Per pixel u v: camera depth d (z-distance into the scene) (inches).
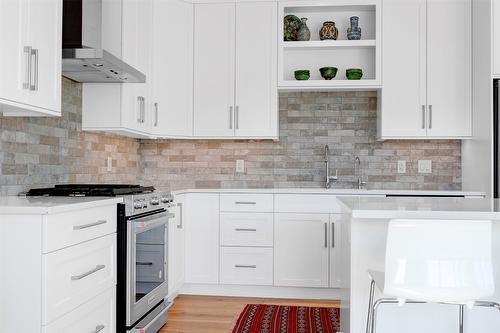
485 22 155.3
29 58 88.2
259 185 185.5
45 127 122.0
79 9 120.9
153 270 122.4
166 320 133.5
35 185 116.9
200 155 187.3
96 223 92.3
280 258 160.6
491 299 87.4
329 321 134.9
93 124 142.9
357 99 182.9
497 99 150.8
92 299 92.1
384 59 170.4
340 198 111.0
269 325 131.0
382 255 88.9
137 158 187.5
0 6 79.6
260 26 174.4
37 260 75.7
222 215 163.0
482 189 157.2
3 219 76.3
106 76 132.3
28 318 75.7
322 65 182.5
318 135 183.9
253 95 174.2
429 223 67.4
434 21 169.5
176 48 173.6
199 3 176.2
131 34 146.5
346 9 179.2
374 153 182.1
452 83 168.9
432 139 175.8
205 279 163.3
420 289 67.6
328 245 158.9
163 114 170.6
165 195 131.0
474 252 67.3
